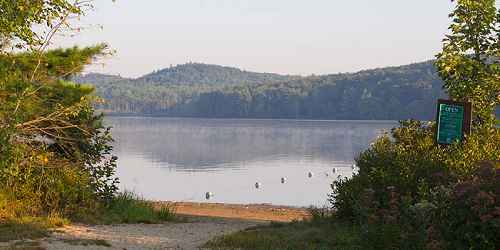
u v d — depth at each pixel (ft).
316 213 51.70
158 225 52.11
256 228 46.60
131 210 55.57
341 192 44.42
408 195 34.04
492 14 44.47
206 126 565.94
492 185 26.21
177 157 219.00
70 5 44.93
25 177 48.60
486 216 25.13
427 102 556.51
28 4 43.88
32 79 49.06
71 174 52.90
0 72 45.21
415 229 29.60
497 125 45.47
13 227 41.75
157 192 117.80
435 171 38.81
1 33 44.98
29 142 50.85
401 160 40.50
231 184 135.74
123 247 36.96
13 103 44.47
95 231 44.21
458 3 44.98
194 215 70.69
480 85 44.80
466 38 45.27
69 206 50.96
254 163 195.11
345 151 255.09
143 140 333.21
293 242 36.35
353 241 34.88
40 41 46.19
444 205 27.76
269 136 382.83
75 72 54.54
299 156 226.79
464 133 40.73
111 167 58.59
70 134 55.11
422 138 47.14
